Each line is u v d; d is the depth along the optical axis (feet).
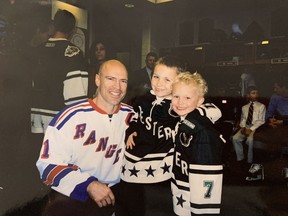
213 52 13.80
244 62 13.01
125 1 12.51
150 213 4.16
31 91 5.86
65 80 5.46
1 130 5.72
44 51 5.64
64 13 5.80
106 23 12.53
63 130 3.76
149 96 4.39
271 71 12.22
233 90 10.93
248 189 9.04
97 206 4.09
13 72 5.86
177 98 3.75
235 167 10.64
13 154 5.57
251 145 10.78
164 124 4.23
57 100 5.60
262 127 10.77
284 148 10.27
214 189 3.50
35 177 4.96
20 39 6.30
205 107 3.89
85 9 12.10
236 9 14.43
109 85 3.83
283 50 12.86
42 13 6.97
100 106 3.97
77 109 3.84
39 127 5.81
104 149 4.07
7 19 6.61
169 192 4.34
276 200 8.33
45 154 3.79
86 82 5.61
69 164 3.99
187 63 4.50
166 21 14.74
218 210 3.56
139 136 4.28
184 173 3.81
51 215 4.05
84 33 12.15
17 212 4.36
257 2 13.75
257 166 10.11
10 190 4.66
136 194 4.35
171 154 4.26
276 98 10.86
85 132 3.86
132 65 13.21
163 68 4.19
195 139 3.56
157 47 14.52
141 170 4.32
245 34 13.70
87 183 3.75
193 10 14.60
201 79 3.84
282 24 13.32
